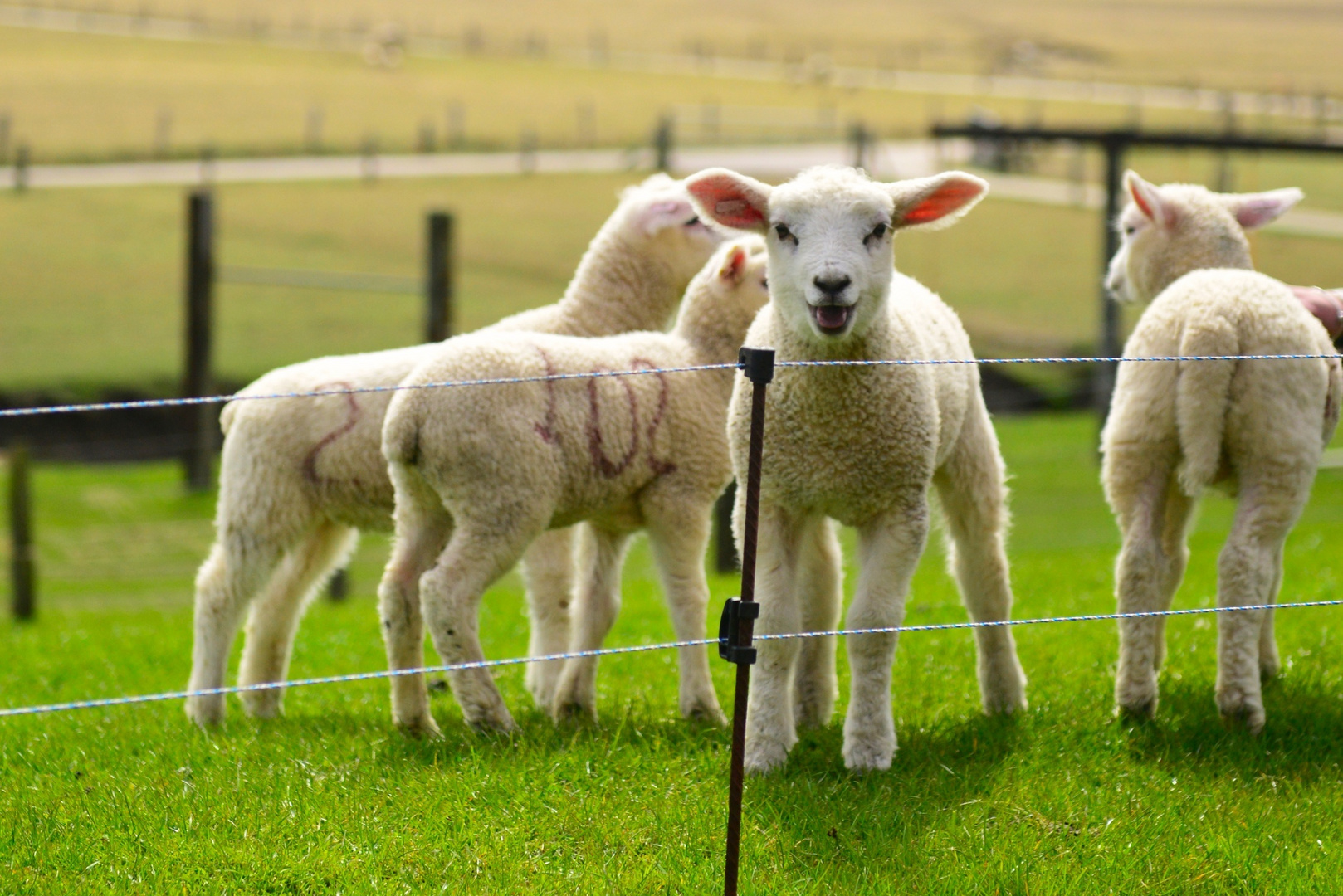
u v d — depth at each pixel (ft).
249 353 83.10
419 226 117.39
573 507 19.10
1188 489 18.02
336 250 108.37
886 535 17.03
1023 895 13.82
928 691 20.40
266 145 154.30
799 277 16.10
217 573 21.24
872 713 16.66
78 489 62.59
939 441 17.90
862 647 16.67
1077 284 101.60
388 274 101.04
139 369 78.13
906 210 16.99
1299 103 192.13
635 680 22.30
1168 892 13.91
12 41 234.17
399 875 14.34
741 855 14.53
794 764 16.93
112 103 177.78
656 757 17.10
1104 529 51.11
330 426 20.81
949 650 22.90
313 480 20.98
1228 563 17.71
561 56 279.90
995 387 79.05
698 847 14.73
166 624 35.81
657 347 20.04
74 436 70.74
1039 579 31.35
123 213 118.42
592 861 14.58
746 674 13.43
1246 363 17.75
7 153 142.00
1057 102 206.69
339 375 21.16
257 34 279.69
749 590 13.50
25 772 18.21
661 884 13.93
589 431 18.80
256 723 20.20
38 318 88.02
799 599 19.06
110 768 18.06
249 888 14.15
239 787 16.58
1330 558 32.37
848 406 16.53
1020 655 22.22
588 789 16.17
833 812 15.40
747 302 20.31
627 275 23.61
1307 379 17.93
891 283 17.01
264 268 101.76
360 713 21.31
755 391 13.38
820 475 16.85
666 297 23.97
